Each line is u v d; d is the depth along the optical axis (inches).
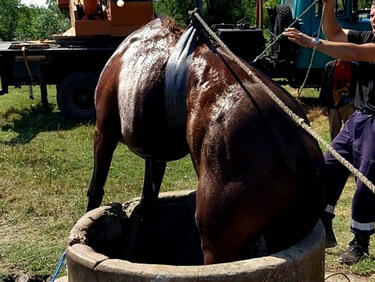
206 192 115.2
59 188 283.1
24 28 1074.7
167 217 167.5
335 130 279.3
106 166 172.1
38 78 467.2
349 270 185.9
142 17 452.1
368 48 147.4
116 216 152.3
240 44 461.1
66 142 389.1
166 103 133.6
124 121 149.7
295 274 107.6
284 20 465.1
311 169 115.0
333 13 175.2
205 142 117.3
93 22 448.8
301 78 484.7
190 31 136.9
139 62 147.3
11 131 429.1
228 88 120.2
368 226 182.9
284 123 115.0
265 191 110.2
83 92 454.3
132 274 107.0
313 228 121.0
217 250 115.9
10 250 214.5
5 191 279.3
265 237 119.8
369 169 172.4
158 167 173.9
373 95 171.5
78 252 118.9
